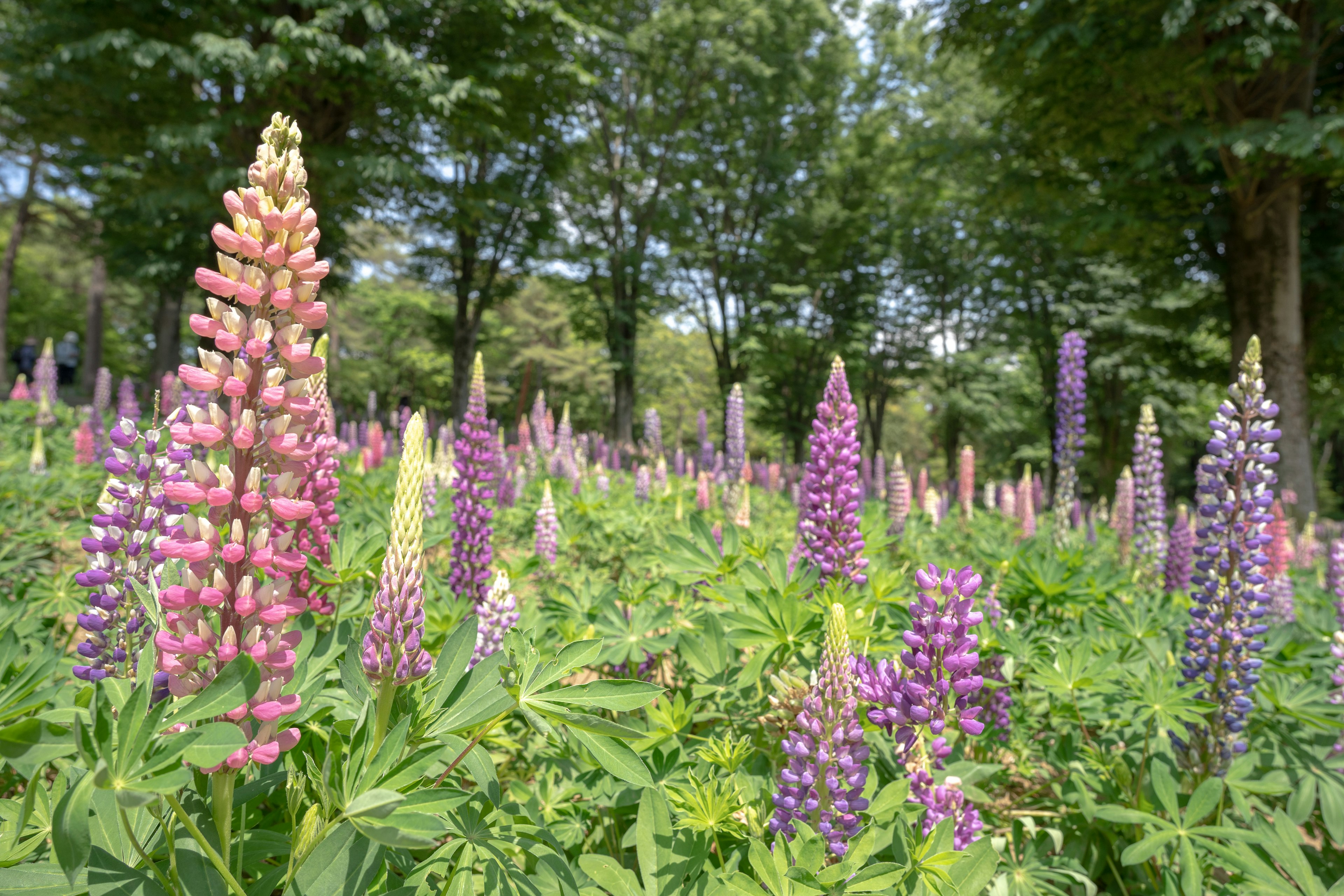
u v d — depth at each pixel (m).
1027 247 31.95
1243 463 3.16
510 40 22.83
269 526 1.54
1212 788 2.66
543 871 1.95
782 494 16.12
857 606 3.04
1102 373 31.30
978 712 3.26
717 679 3.10
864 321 38.22
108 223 26.56
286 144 1.54
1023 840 2.98
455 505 4.19
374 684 1.73
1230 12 14.53
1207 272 22.31
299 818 1.79
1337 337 20.78
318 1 18.77
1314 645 4.12
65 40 19.05
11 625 3.08
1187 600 5.36
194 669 1.49
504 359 62.78
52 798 1.93
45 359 16.58
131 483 2.16
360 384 54.47
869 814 2.25
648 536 7.80
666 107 35.91
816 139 37.62
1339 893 2.26
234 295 1.48
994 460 47.25
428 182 23.67
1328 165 16.62
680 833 2.09
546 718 2.06
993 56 19.66
